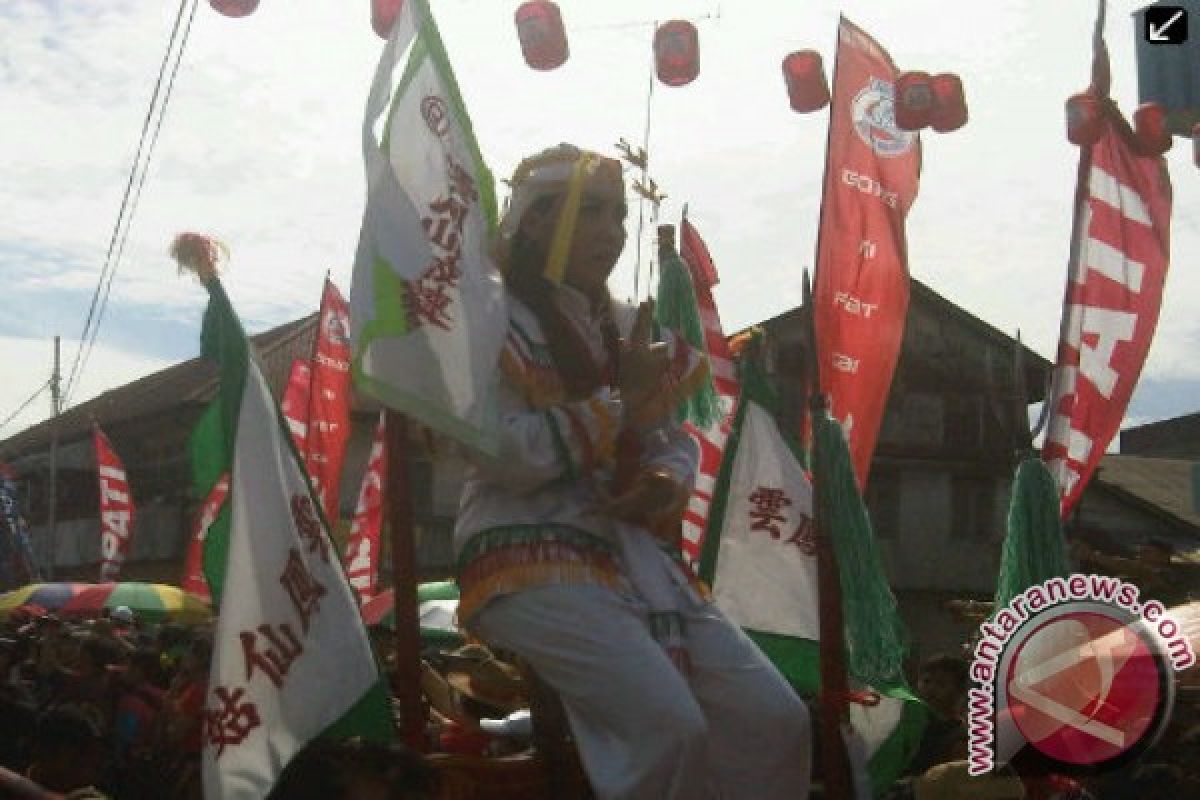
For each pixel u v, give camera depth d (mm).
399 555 3885
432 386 3727
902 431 35625
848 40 7727
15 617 14320
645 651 3584
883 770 5273
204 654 7652
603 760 3537
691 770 3496
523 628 3666
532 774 3920
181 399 32500
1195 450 46875
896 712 5340
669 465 3879
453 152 3965
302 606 4023
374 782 3742
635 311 4133
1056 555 5859
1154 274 8016
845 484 4527
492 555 3740
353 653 4059
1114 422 7949
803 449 5531
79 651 9766
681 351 4059
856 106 7754
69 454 38594
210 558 4148
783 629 5375
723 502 5508
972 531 35969
